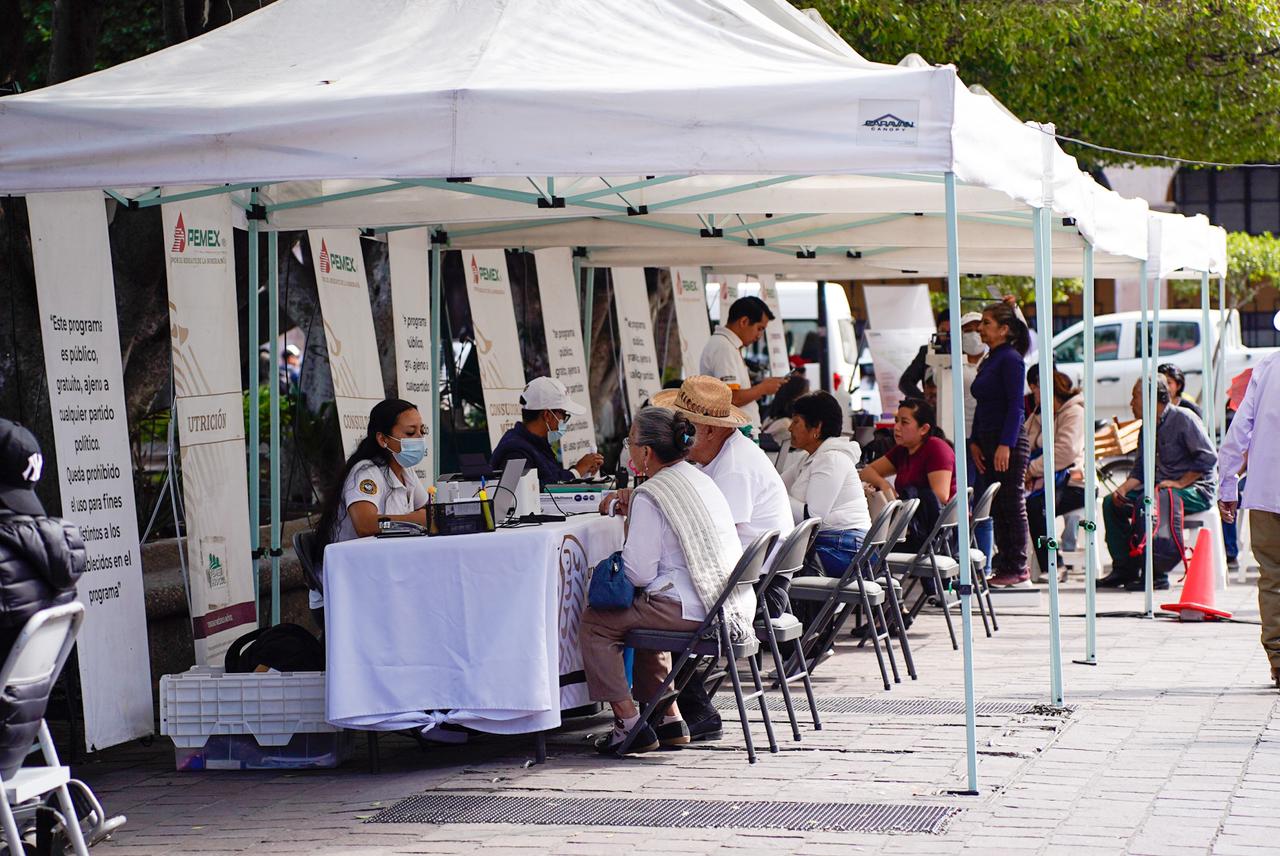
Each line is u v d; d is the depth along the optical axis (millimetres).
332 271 14844
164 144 9320
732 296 28562
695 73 9578
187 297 12352
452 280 23047
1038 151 11547
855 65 9883
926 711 12344
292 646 11188
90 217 11250
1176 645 15766
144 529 16578
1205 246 21125
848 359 34969
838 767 10422
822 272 25438
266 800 9953
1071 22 24578
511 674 10266
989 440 19203
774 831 8781
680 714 11445
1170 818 8836
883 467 16719
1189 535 20719
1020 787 9711
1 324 13781
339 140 9164
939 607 19109
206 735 10836
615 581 10695
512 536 10320
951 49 24953
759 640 11227
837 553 13945
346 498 11391
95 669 10953
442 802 9711
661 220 16859
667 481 10734
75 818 7602
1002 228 17422
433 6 10922
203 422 12523
